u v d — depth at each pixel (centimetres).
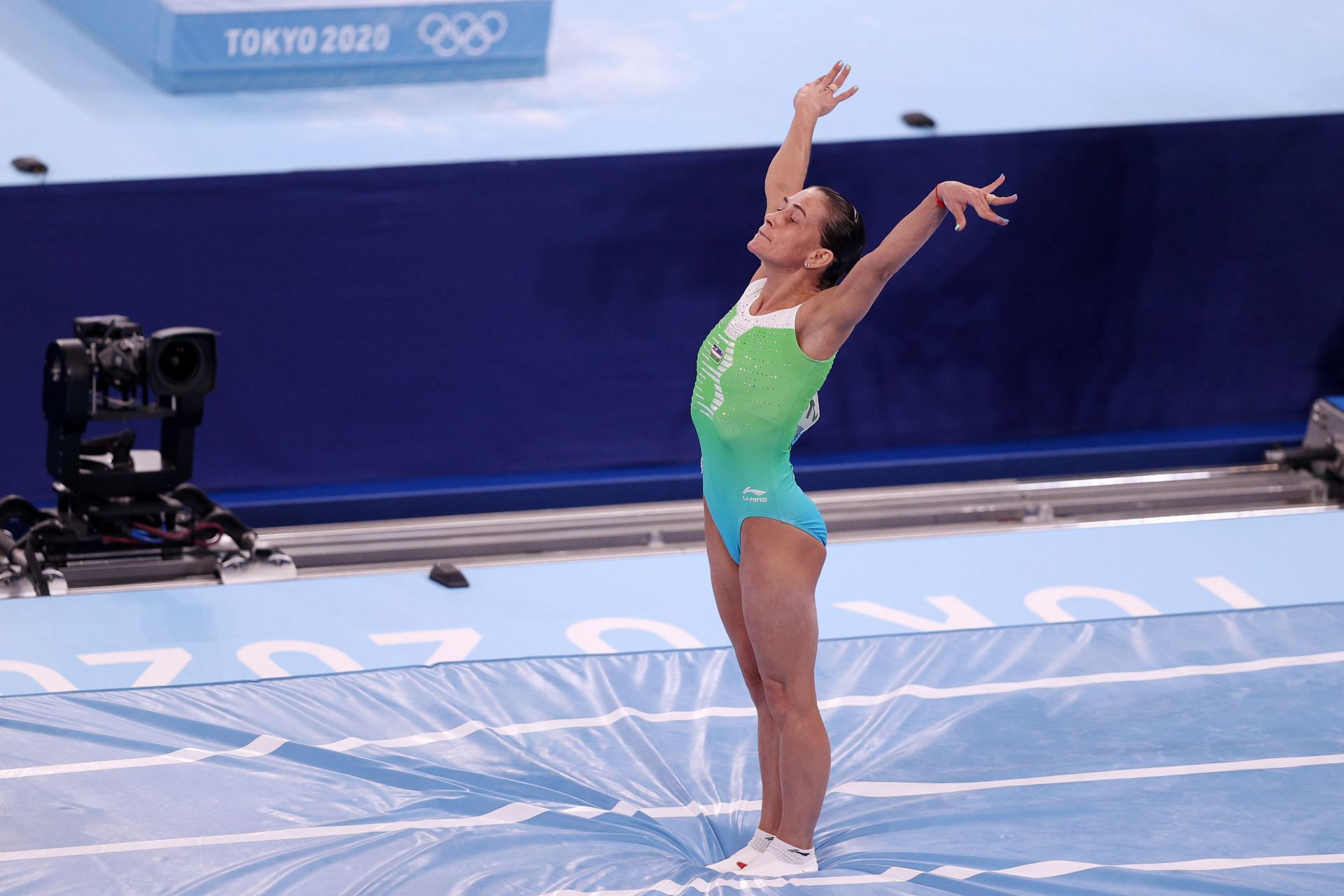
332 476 2636
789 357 1311
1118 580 2325
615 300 2666
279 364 2562
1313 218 2886
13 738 1659
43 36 3083
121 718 1720
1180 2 3662
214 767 1620
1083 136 2755
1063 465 2828
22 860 1427
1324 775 1641
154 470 2244
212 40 2941
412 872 1416
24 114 2772
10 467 2502
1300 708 1805
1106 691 1853
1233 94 3108
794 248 1326
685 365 2731
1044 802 1578
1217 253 2869
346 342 2580
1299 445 2895
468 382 2648
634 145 2786
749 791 1612
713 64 3241
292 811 1538
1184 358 2919
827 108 1566
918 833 1517
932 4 3609
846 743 1719
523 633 2108
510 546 2459
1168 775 1642
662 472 2730
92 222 2425
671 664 1911
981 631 2016
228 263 2495
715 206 2656
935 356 2817
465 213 2559
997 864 1446
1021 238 2784
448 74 3094
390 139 2802
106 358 2159
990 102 3028
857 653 1945
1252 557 2416
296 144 2758
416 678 1848
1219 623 2052
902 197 2723
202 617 2127
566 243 2616
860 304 1271
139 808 1534
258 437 2584
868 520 2591
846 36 3403
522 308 2633
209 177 2448
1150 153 2789
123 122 2795
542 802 1573
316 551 2395
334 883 1398
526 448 2705
